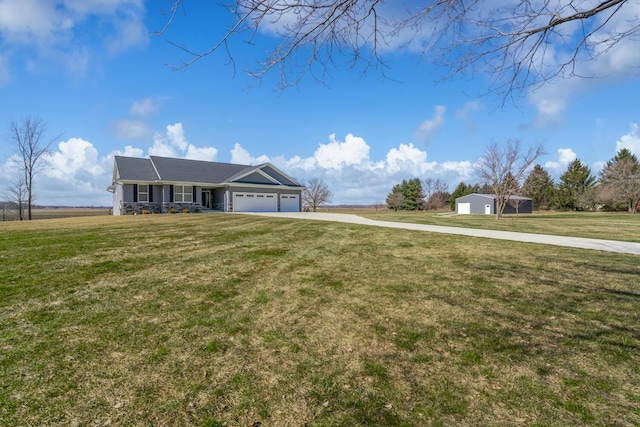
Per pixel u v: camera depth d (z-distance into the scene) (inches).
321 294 189.2
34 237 354.3
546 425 86.1
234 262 261.6
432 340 134.3
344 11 118.5
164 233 415.5
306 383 103.8
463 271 246.4
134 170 963.3
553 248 352.2
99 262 245.4
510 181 1020.5
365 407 92.7
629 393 99.7
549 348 128.1
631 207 1515.7
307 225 558.3
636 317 159.6
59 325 139.9
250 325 145.6
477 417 89.0
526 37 125.6
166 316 152.9
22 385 99.2
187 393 97.5
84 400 93.4
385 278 224.7
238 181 1040.8
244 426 85.1
